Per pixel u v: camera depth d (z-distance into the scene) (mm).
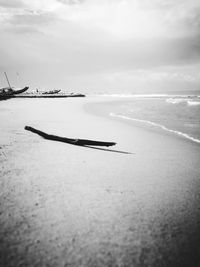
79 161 5922
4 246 2496
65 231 2883
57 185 4230
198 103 48469
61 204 3533
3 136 8172
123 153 7352
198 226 3295
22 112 19266
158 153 7699
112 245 2717
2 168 4793
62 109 25422
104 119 17875
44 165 5309
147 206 3758
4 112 18219
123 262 2467
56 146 7375
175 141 10195
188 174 5609
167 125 16125
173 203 3963
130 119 19422
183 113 26094
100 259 2473
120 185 4531
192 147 9055
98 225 3082
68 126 12594
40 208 3359
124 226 3119
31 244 2586
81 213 3334
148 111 28828
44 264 2312
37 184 4184
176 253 2691
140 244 2785
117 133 11398
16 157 5715
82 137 9695
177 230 3152
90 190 4152
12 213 3154
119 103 48594
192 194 4410
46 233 2807
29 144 7289
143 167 5910
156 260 2547
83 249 2600
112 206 3635
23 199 3574
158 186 4672
